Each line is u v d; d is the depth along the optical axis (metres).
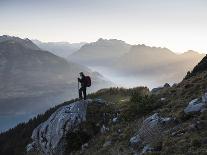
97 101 34.53
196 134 18.34
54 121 33.66
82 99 35.12
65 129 31.83
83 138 30.45
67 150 30.86
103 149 25.39
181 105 24.25
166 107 25.89
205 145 16.83
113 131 28.08
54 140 32.38
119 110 32.09
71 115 32.59
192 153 16.33
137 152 20.97
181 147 17.48
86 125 31.55
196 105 21.67
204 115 20.06
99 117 32.34
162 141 19.53
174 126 21.17
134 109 28.97
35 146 39.88
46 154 33.66
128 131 25.50
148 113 27.70
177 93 28.61
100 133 30.11
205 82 27.31
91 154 26.48
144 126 22.98
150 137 21.64
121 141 24.78
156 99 29.91
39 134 35.34
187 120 21.03
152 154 18.08
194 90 26.94
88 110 33.19
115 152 23.16
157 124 22.05
